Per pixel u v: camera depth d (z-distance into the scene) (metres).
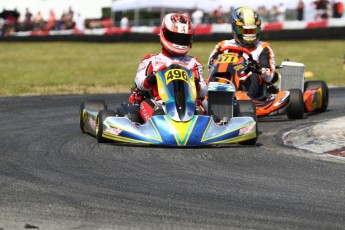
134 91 28.25
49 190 18.41
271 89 35.09
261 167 21.77
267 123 32.94
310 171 21.19
